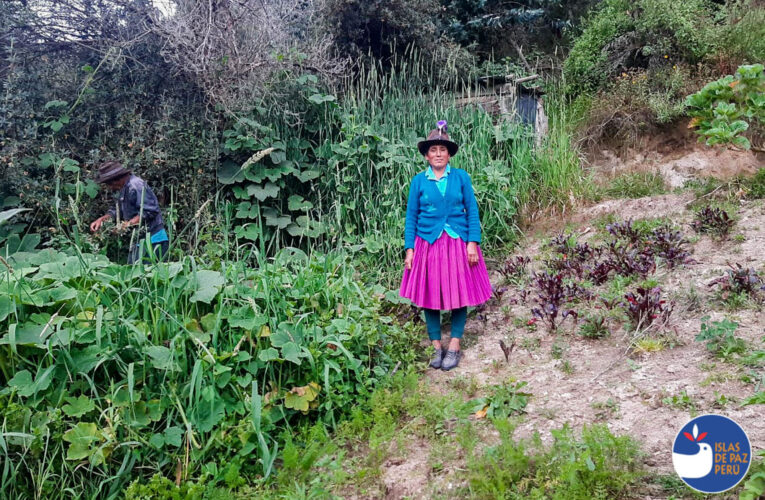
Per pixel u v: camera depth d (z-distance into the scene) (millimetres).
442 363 3625
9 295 2768
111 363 2793
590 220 5652
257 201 5840
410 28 7988
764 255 3975
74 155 5879
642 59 7918
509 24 10625
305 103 6465
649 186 6105
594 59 8133
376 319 3672
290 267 4129
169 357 2758
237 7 6219
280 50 6445
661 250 4395
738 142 4867
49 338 2701
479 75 8508
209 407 2736
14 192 5500
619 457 2170
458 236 3617
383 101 6719
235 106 5941
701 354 2986
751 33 6941
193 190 5754
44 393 2623
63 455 2432
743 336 3051
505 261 5188
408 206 3795
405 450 2684
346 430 2869
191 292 3164
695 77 6984
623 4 8258
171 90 6234
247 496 2459
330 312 3484
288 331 3111
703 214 4688
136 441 2545
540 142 6715
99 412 2656
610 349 3324
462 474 2391
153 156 5734
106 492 2486
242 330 3115
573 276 4480
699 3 7766
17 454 2404
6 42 5879
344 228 5777
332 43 7418
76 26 6070
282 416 2895
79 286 3049
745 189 5172
